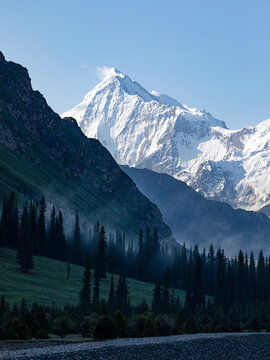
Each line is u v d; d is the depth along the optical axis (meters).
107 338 130.25
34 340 121.56
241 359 113.38
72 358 99.12
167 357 107.94
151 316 152.12
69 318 152.62
